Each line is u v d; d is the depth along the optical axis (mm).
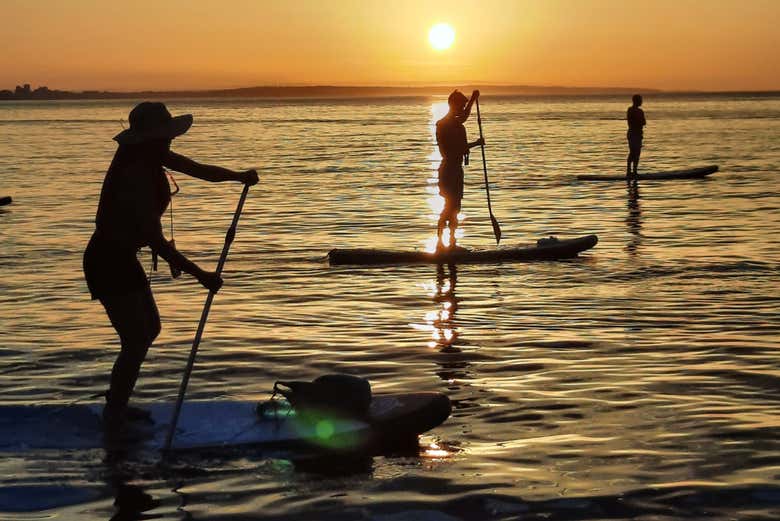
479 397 6617
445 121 12898
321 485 5000
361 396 5773
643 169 30672
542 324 9000
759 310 9508
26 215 18984
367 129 76312
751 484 4914
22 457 5410
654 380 6965
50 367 7523
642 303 9945
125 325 5953
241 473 5176
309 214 19141
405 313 9617
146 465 5293
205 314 5941
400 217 18438
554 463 5273
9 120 114938
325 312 9703
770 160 33406
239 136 63812
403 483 5016
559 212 18953
